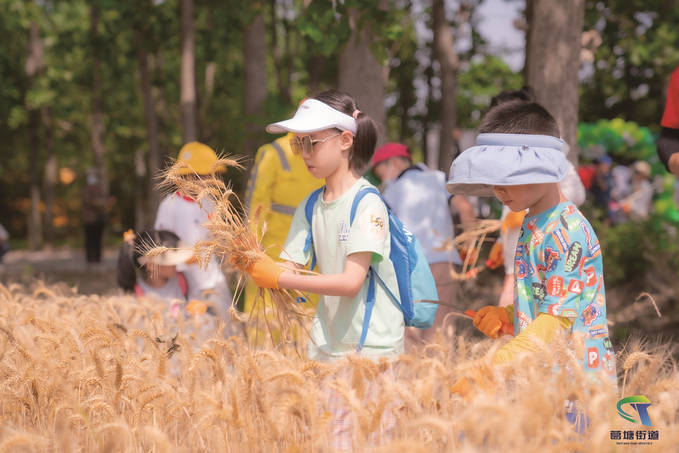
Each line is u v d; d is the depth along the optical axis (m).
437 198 4.57
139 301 3.27
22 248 25.66
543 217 2.20
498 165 2.09
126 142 24.44
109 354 2.49
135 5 10.56
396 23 5.76
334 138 2.47
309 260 2.69
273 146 4.53
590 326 2.12
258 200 4.45
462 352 2.37
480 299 7.12
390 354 2.50
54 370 2.20
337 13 5.68
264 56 9.47
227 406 1.95
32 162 22.19
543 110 2.20
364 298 2.51
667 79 10.46
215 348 2.26
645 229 7.82
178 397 2.11
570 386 1.79
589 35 5.36
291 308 2.51
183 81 9.05
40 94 19.45
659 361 1.94
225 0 10.45
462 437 1.86
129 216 31.44
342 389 1.86
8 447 1.78
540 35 5.00
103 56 16.12
